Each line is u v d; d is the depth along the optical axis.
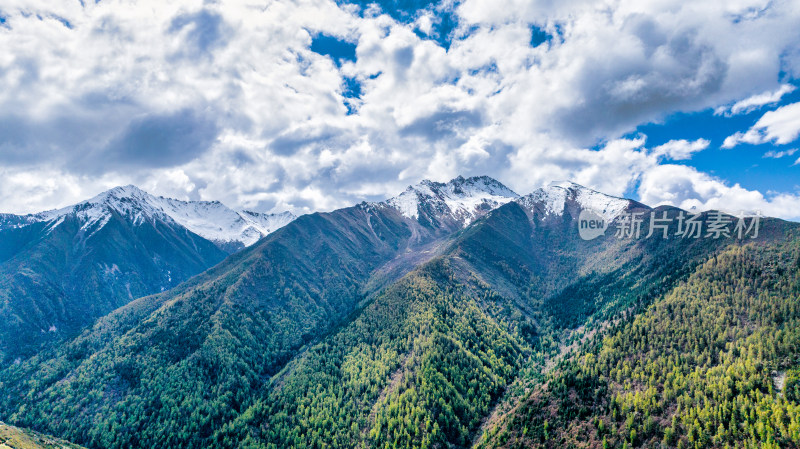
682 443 143.25
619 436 154.50
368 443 196.88
